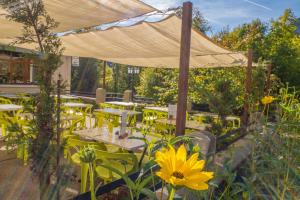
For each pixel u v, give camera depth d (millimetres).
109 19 2893
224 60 5898
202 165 819
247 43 8789
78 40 5031
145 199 1264
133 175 1348
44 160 1343
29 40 1627
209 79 5711
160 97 8516
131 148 2949
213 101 3010
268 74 5516
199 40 3957
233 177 1472
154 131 4637
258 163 1673
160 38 4137
